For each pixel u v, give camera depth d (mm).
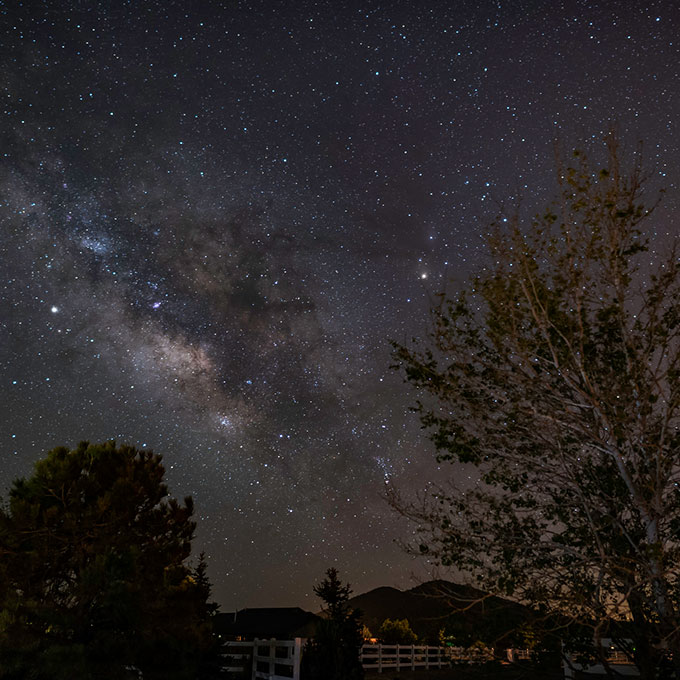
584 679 6594
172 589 9898
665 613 5727
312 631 28594
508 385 6578
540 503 6879
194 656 10000
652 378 5906
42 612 8789
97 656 8523
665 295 6121
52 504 10281
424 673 17312
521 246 6559
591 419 6391
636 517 6523
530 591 6309
